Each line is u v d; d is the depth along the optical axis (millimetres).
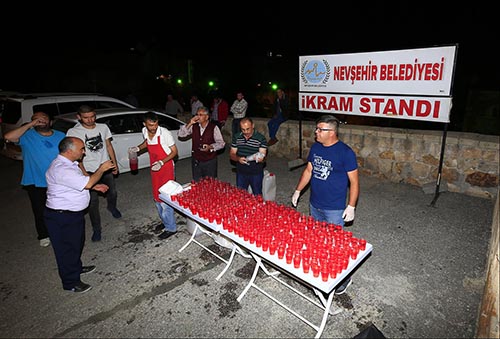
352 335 2854
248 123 4160
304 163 7465
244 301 3285
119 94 21734
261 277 3639
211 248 4250
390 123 13414
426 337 2805
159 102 21984
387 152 6277
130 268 3883
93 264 3986
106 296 3428
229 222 3166
